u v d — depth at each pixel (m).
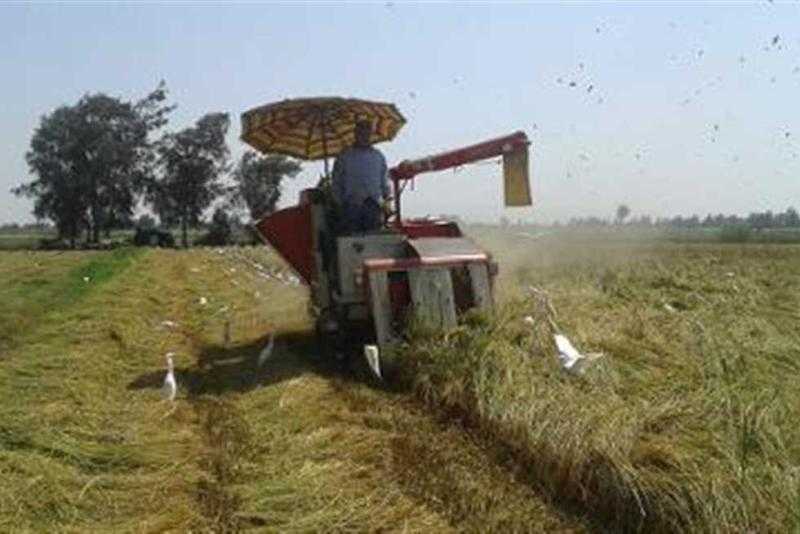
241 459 8.09
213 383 11.27
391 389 10.41
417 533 6.40
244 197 73.12
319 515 6.66
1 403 9.76
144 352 13.32
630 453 6.93
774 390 8.42
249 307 18.27
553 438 7.46
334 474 7.50
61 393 10.27
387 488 7.22
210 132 74.81
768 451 6.92
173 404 10.10
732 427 7.27
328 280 12.35
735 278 20.06
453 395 9.29
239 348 13.62
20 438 8.29
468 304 11.27
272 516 6.71
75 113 76.50
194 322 16.67
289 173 73.06
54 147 76.69
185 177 74.69
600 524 6.62
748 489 6.29
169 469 7.80
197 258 36.72
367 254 11.52
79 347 13.34
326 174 13.03
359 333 11.91
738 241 45.53
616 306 14.07
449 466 7.75
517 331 10.61
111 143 76.00
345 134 13.57
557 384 8.80
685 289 17.88
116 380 11.45
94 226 77.12
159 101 77.50
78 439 8.52
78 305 18.31
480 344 9.84
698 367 9.52
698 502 6.27
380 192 12.36
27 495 7.03
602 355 9.50
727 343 10.91
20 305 18.38
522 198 12.36
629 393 8.63
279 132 13.21
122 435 8.71
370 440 8.33
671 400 8.12
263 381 11.03
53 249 61.12
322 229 12.47
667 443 7.03
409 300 11.12
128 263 31.61
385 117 12.85
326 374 11.30
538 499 7.06
